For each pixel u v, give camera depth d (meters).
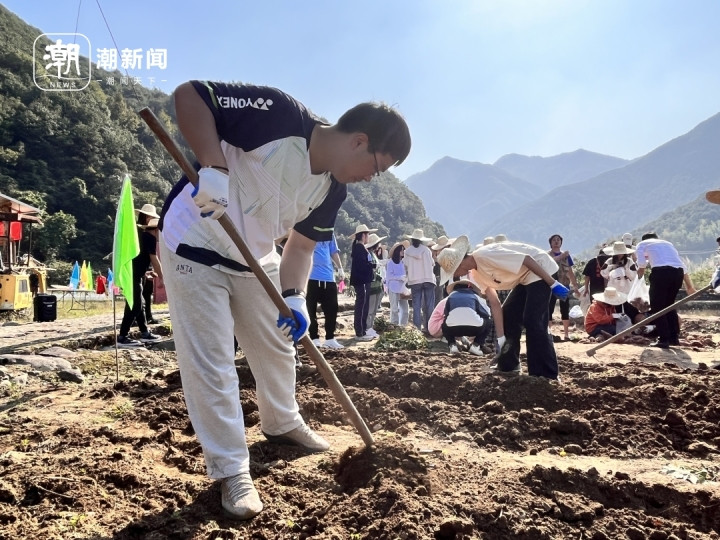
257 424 4.27
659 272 9.07
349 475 3.08
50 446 3.64
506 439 4.15
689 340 10.12
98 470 3.16
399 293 12.26
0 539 2.49
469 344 8.91
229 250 2.85
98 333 9.29
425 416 4.62
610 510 2.86
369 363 6.24
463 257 6.13
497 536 2.55
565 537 2.58
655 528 2.76
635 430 4.28
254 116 2.69
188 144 2.64
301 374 5.73
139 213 8.57
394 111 2.81
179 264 2.77
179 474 3.27
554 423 4.28
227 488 2.78
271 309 3.16
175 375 5.64
